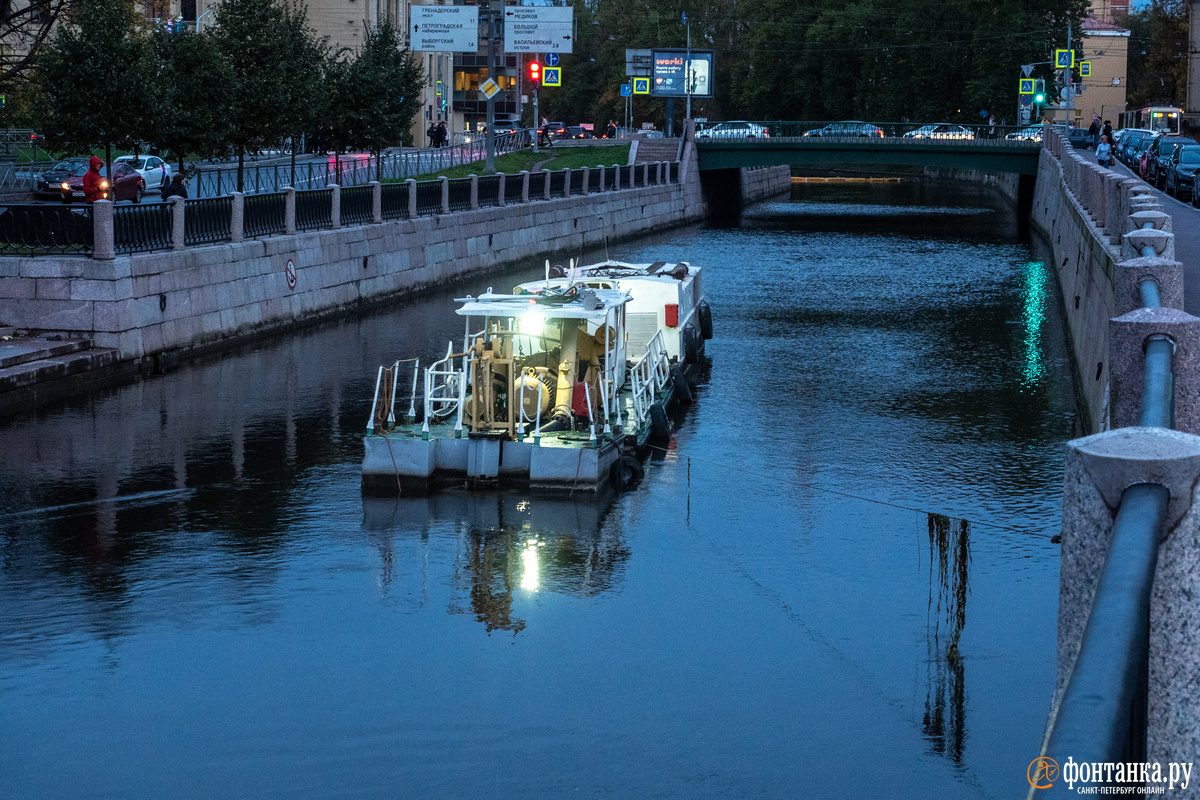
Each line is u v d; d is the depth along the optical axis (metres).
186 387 25.09
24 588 14.17
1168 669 3.53
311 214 34.56
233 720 11.06
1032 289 43.44
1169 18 121.81
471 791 9.91
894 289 43.41
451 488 18.38
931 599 14.19
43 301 25.23
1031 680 12.05
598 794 9.87
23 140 50.50
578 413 19.27
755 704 11.48
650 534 16.50
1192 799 3.59
